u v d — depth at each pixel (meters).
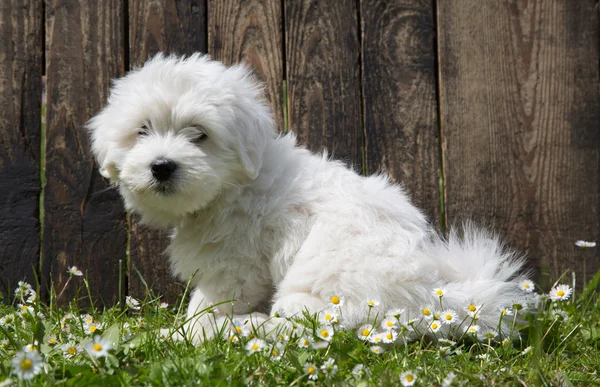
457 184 1.86
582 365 1.61
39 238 1.84
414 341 1.65
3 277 1.84
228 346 1.58
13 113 1.83
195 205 1.70
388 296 1.65
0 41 1.83
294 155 1.77
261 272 1.71
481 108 1.86
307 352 1.55
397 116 1.86
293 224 1.70
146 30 1.84
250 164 1.71
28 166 1.84
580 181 1.87
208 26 1.85
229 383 1.48
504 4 1.86
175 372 1.50
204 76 1.72
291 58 1.85
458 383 1.50
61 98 1.84
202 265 1.72
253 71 1.86
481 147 1.87
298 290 1.67
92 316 1.75
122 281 1.85
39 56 1.83
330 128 1.86
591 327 1.70
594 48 1.87
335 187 1.73
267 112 1.78
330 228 1.69
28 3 1.83
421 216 1.75
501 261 1.77
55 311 1.77
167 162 1.68
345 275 1.66
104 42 1.84
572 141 1.87
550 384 1.53
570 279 1.87
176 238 1.77
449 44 1.86
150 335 1.61
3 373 1.50
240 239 1.71
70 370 1.51
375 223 1.70
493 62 1.86
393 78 1.86
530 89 1.86
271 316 1.67
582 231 1.87
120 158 1.73
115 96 1.75
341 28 1.86
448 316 1.62
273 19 1.85
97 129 1.76
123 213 1.85
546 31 1.86
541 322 1.64
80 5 1.83
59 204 1.84
